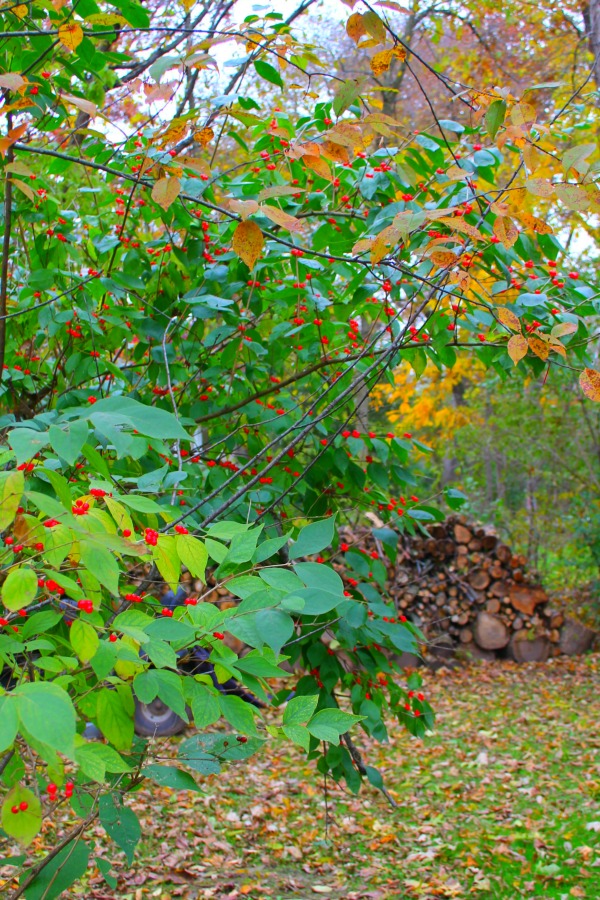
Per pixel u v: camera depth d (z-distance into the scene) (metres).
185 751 1.50
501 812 4.63
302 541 1.34
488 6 7.99
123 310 2.58
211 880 3.81
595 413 8.86
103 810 1.46
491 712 6.56
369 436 2.62
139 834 1.45
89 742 1.07
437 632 7.94
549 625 8.27
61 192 3.47
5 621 1.18
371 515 4.30
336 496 2.79
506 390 8.97
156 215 2.78
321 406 2.74
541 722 6.30
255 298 2.84
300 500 2.90
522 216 1.93
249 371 2.80
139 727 5.27
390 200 2.54
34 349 2.94
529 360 2.47
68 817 3.75
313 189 2.88
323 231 2.67
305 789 5.02
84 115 3.39
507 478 10.70
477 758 5.51
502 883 3.79
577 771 5.27
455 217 1.88
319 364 2.65
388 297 2.71
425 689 7.24
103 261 2.99
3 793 1.50
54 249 2.72
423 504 2.81
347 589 2.60
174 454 2.44
